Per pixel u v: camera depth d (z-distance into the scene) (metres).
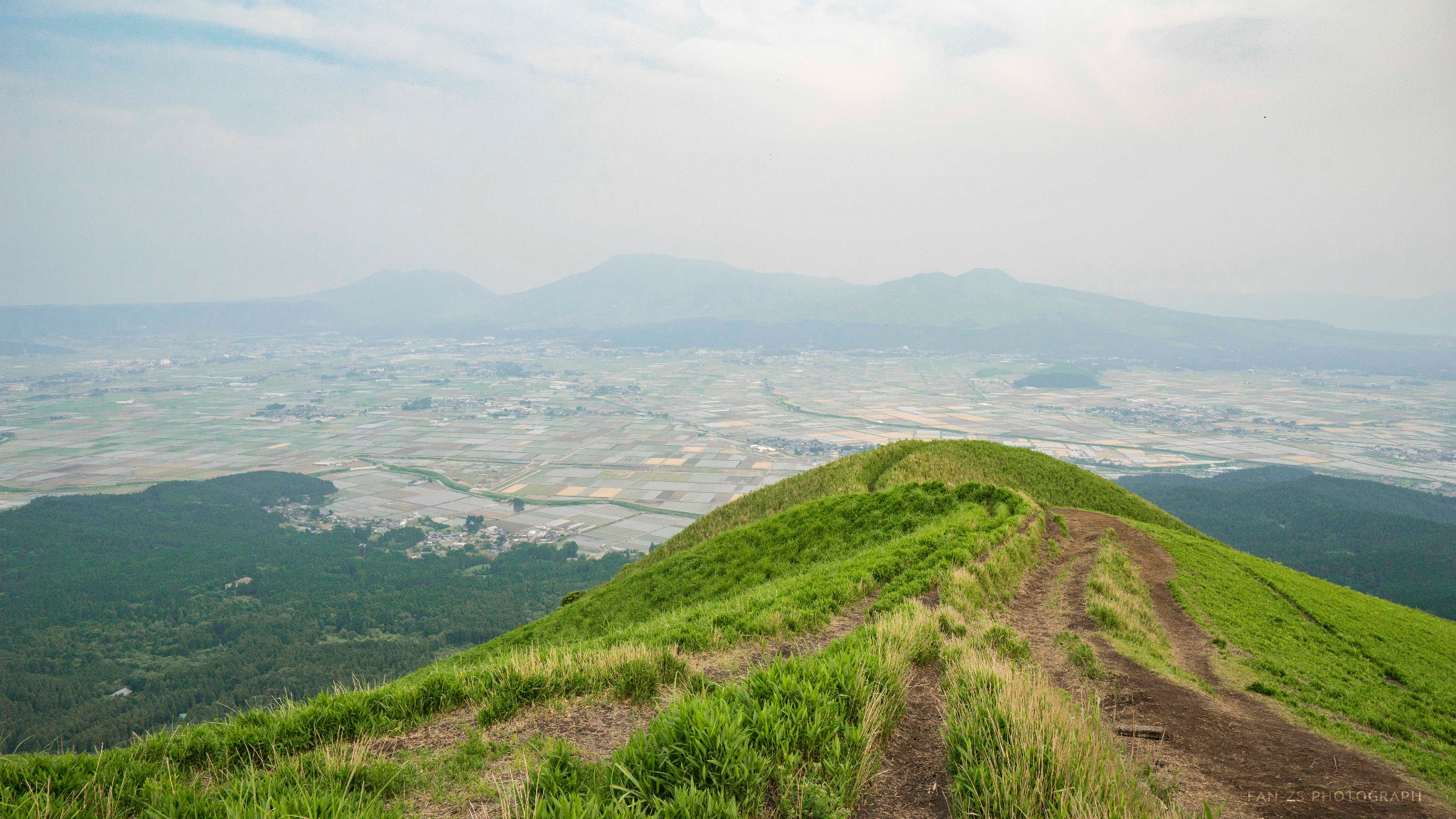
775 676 9.76
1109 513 53.38
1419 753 11.89
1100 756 7.57
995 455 63.88
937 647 13.27
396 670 116.19
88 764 8.29
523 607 151.25
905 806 7.28
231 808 6.91
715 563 37.28
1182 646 20.14
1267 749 11.02
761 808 6.95
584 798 7.05
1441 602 114.62
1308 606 30.14
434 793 7.94
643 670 11.59
